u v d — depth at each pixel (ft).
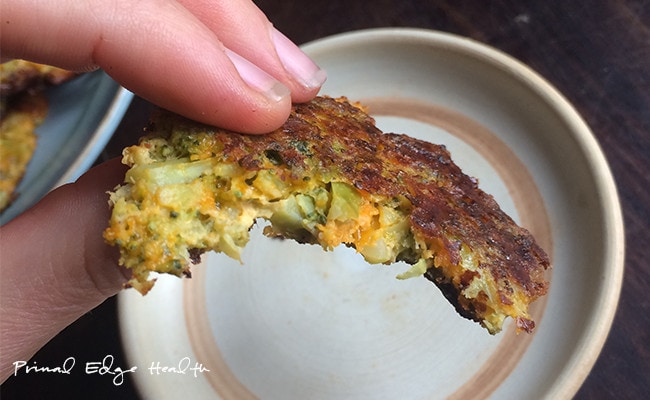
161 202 0.25
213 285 0.44
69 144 0.47
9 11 0.28
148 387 0.41
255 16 0.34
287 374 0.41
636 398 0.39
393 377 0.40
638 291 0.42
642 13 0.50
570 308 0.40
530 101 0.45
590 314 0.38
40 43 0.29
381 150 0.33
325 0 0.54
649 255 0.42
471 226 0.31
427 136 0.48
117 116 0.47
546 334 0.40
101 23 0.28
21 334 0.31
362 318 0.42
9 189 0.46
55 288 0.31
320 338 0.42
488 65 0.47
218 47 0.29
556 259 0.42
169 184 0.25
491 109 0.47
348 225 0.28
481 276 0.29
